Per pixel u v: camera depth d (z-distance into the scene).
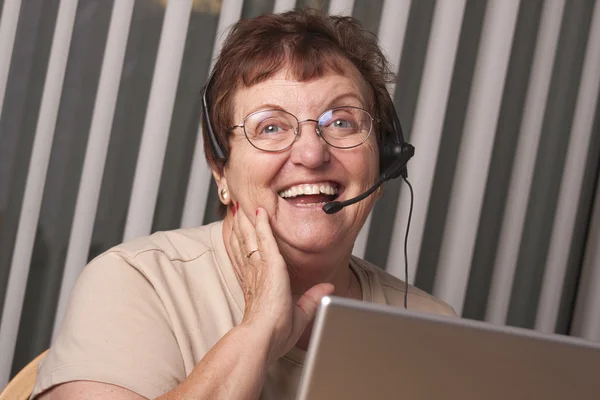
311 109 1.21
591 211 2.32
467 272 2.21
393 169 1.30
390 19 2.15
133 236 2.05
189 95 2.12
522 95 2.29
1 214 2.04
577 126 2.28
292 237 1.22
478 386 0.70
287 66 1.23
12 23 2.01
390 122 1.35
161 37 2.06
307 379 0.68
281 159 1.21
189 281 1.25
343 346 0.67
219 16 2.11
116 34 2.04
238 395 0.98
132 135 2.10
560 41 2.31
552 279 2.29
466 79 2.25
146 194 2.05
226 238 1.31
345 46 1.29
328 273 1.29
